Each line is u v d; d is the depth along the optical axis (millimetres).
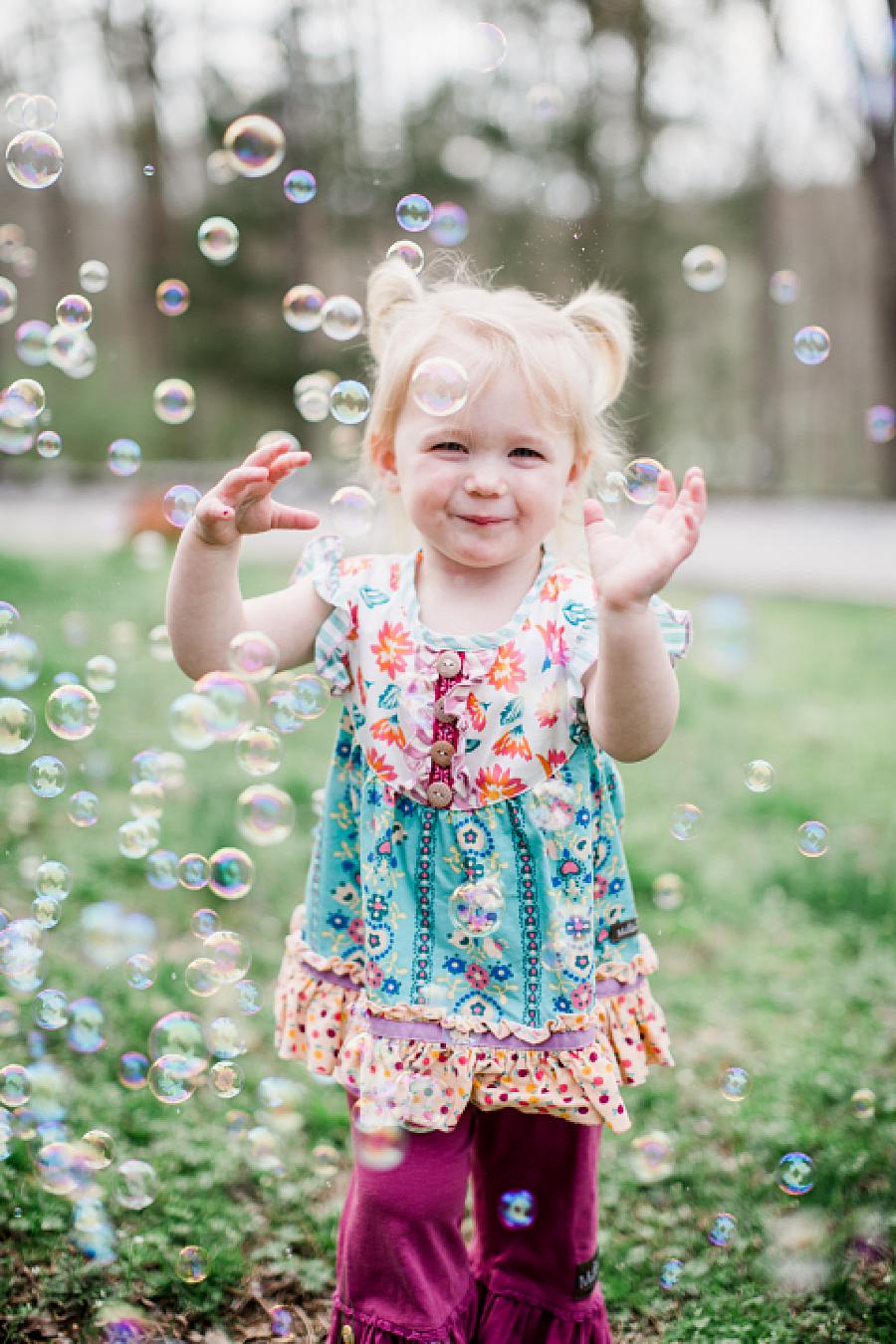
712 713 5535
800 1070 2525
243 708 1566
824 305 24906
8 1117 2070
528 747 1574
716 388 23781
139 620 6949
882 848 3816
